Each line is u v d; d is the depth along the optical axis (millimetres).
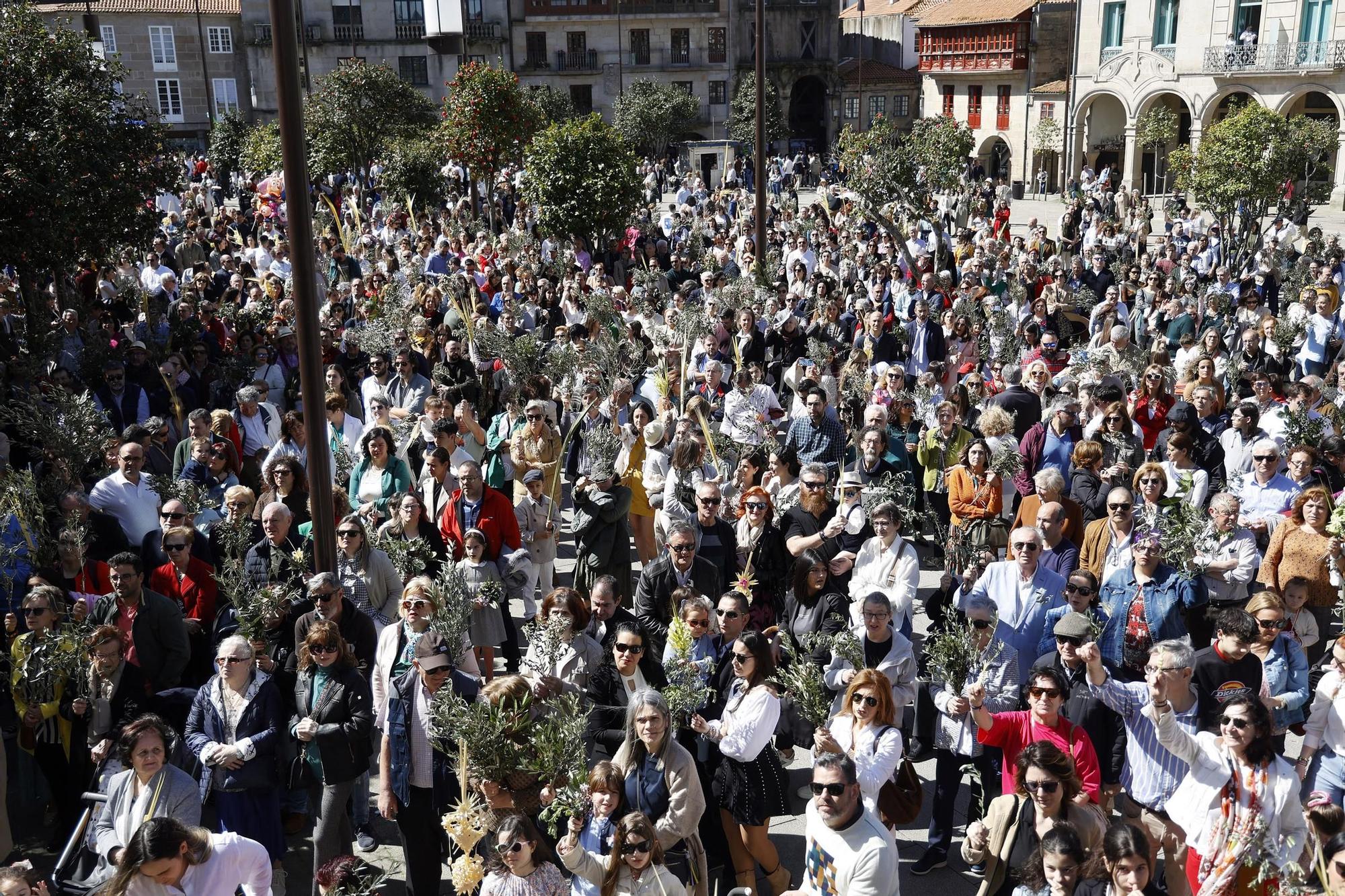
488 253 23031
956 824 7172
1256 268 21875
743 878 6199
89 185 14516
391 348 13875
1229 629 6246
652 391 12688
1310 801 5660
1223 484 9719
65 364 13859
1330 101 42219
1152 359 12812
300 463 9133
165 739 5777
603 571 8984
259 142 37312
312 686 6262
